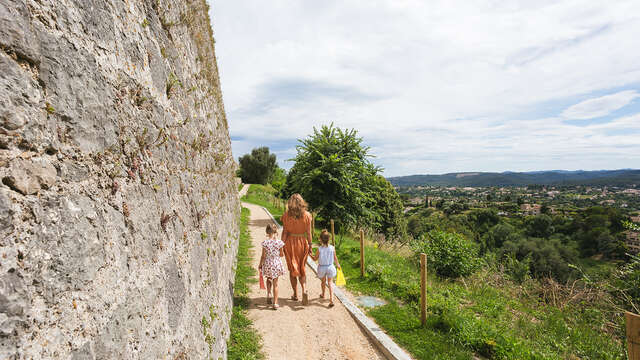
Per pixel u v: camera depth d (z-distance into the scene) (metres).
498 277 7.75
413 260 9.52
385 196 22.89
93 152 1.40
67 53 1.27
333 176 14.19
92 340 1.21
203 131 4.52
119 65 1.76
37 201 1.03
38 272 0.99
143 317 1.68
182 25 3.74
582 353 4.41
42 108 1.10
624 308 5.28
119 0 1.89
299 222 5.57
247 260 8.70
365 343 4.65
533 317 5.70
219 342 3.52
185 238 2.75
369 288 6.79
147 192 1.99
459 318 4.92
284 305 5.69
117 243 1.51
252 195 35.84
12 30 0.99
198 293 2.94
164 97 2.61
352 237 14.68
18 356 0.87
